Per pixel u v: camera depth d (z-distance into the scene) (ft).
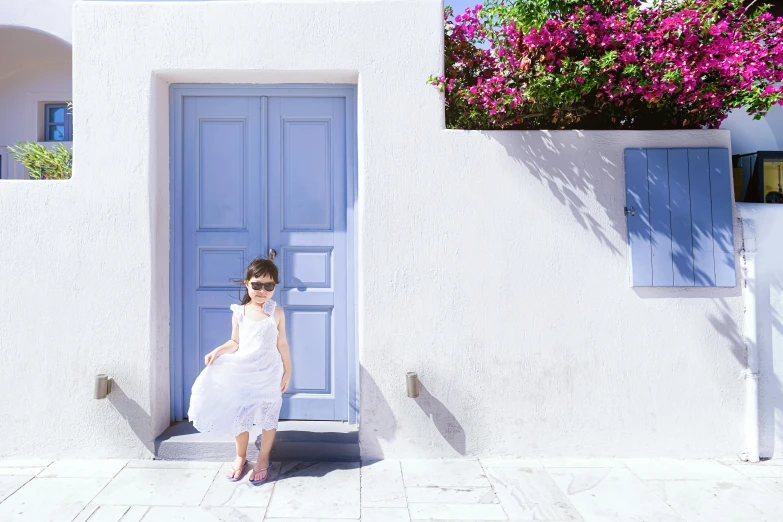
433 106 11.25
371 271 11.20
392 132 11.24
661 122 11.94
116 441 11.05
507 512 9.07
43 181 10.97
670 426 11.28
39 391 11.03
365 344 11.21
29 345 10.99
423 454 11.28
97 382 10.56
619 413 11.30
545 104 11.13
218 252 12.07
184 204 11.99
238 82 11.87
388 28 11.27
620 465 10.96
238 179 12.07
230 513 8.91
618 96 10.82
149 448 11.05
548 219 11.29
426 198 11.25
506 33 10.70
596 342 11.29
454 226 11.25
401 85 11.25
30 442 11.03
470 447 11.29
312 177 12.08
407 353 11.25
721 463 11.09
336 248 12.05
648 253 11.12
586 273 11.29
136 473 10.40
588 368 11.28
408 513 9.01
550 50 10.21
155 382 11.23
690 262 11.10
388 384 11.24
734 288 11.28
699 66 9.80
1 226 10.94
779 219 11.34
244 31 11.18
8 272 10.96
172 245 11.89
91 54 11.03
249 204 12.03
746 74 9.71
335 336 12.08
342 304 12.06
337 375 12.07
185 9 11.14
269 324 9.96
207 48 11.14
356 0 11.28
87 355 11.03
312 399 12.12
